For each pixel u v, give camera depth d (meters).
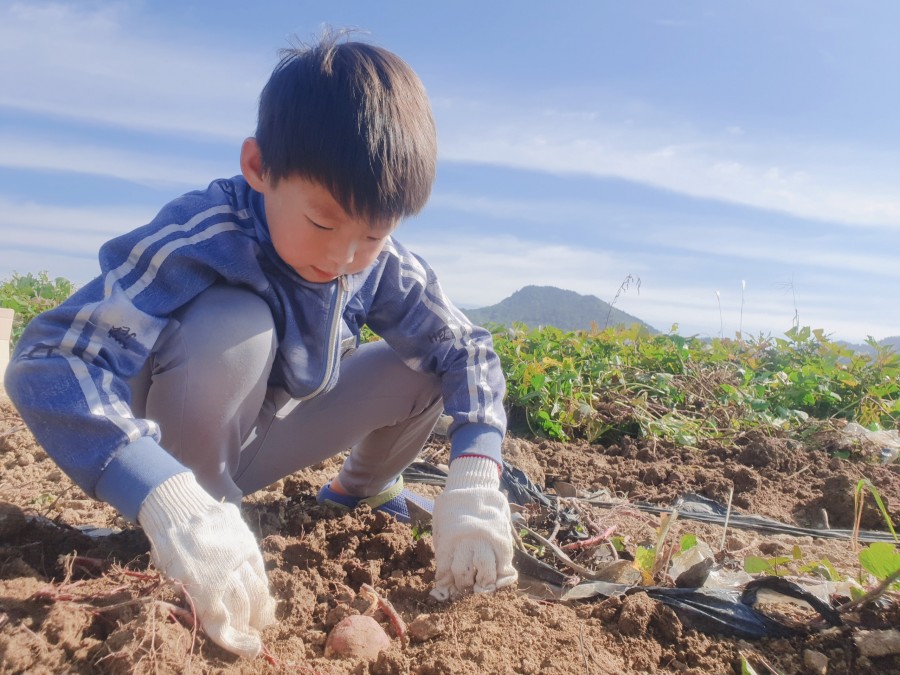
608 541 1.08
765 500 1.54
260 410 0.98
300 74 0.74
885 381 2.53
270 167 0.75
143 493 0.67
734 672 0.75
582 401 2.09
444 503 0.85
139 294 0.77
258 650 0.65
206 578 0.64
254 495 1.24
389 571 0.95
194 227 0.82
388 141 0.72
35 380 0.69
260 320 0.85
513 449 1.67
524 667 0.71
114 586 0.72
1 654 0.60
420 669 0.70
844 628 0.81
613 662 0.74
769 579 0.84
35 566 0.81
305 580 0.87
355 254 0.78
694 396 2.38
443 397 1.01
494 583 0.83
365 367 1.03
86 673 0.62
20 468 1.31
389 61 0.78
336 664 0.70
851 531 1.37
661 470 1.66
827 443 2.01
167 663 0.61
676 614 0.81
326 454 1.06
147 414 0.86
